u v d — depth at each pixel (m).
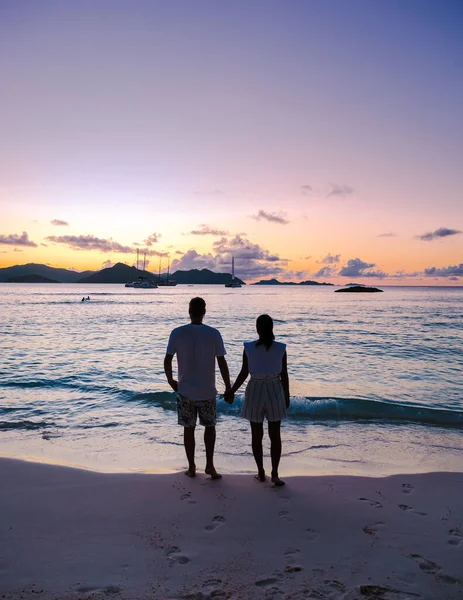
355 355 16.64
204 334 4.52
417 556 3.17
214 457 5.86
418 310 52.97
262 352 4.47
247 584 2.76
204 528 3.56
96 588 2.70
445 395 10.25
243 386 10.73
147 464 5.55
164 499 4.13
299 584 2.77
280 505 4.04
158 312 44.50
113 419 7.85
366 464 5.72
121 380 11.48
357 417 8.10
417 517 3.86
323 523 3.69
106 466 5.46
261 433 4.57
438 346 19.39
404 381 11.83
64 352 16.70
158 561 3.04
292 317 39.59
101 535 3.42
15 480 4.58
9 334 23.38
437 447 6.49
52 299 76.88
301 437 6.95
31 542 3.29
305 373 12.96
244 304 65.12
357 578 2.86
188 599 2.59
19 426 7.39
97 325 29.44
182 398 4.56
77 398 9.48
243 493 4.31
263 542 3.34
